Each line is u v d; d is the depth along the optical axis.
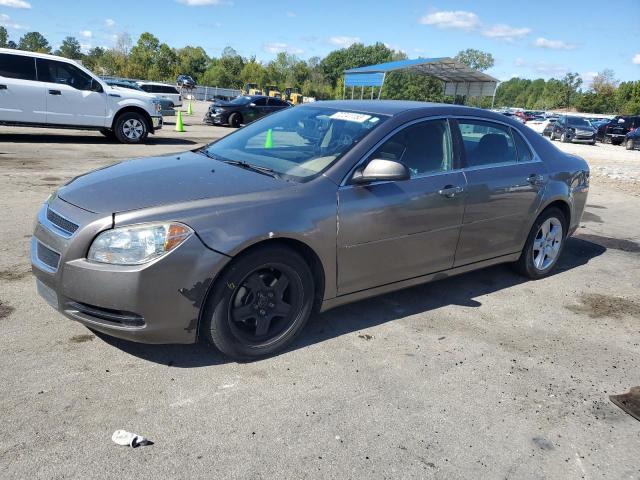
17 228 5.64
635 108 87.44
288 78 110.50
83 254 2.95
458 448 2.70
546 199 4.90
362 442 2.68
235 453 2.53
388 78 97.00
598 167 15.93
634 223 8.27
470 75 47.50
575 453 2.74
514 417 3.00
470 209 4.25
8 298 3.95
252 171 3.69
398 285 4.01
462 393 3.19
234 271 3.10
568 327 4.25
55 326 3.57
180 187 3.28
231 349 3.23
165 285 2.93
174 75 81.50
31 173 8.70
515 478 2.53
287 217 3.25
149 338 3.01
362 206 3.57
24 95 11.96
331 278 3.57
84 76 12.72
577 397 3.25
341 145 3.78
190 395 2.95
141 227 2.92
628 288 5.25
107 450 2.47
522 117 51.19
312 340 3.68
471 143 4.41
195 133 18.61
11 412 2.69
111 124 13.27
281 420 2.80
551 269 5.38
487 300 4.66
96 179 3.52
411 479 2.46
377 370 3.36
